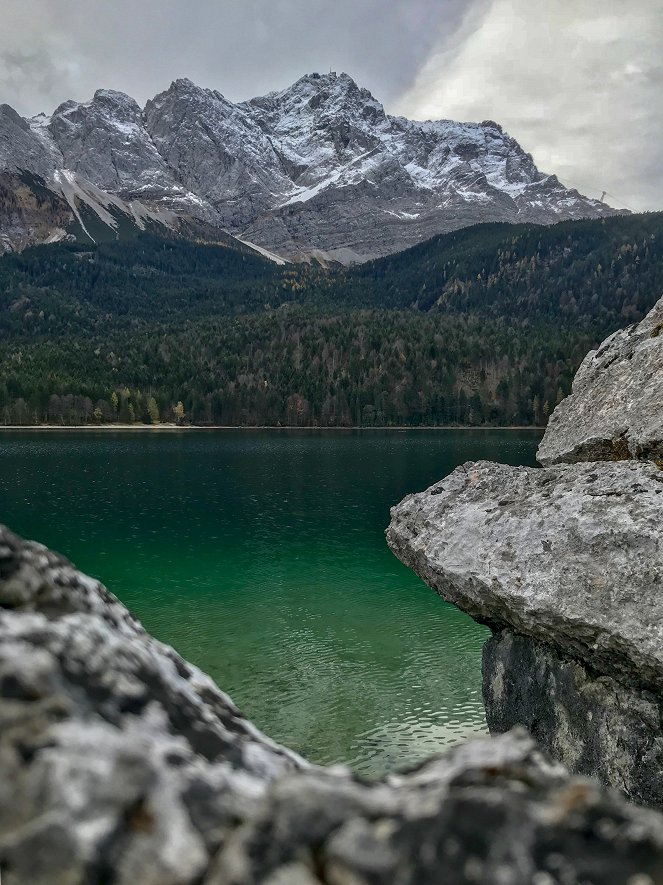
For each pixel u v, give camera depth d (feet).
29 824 4.46
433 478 197.36
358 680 46.93
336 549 95.40
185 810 4.84
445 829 4.38
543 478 26.73
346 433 520.42
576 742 23.44
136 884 4.32
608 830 4.47
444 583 27.12
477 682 46.52
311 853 4.34
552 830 4.42
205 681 8.03
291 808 4.59
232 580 77.00
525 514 25.11
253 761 6.18
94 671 6.17
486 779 5.01
